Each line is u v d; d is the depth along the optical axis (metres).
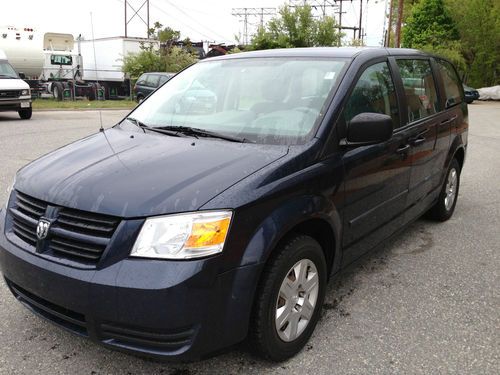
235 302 2.60
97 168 2.95
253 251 2.64
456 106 5.65
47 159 3.33
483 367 3.03
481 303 3.85
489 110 25.25
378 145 3.70
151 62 29.83
